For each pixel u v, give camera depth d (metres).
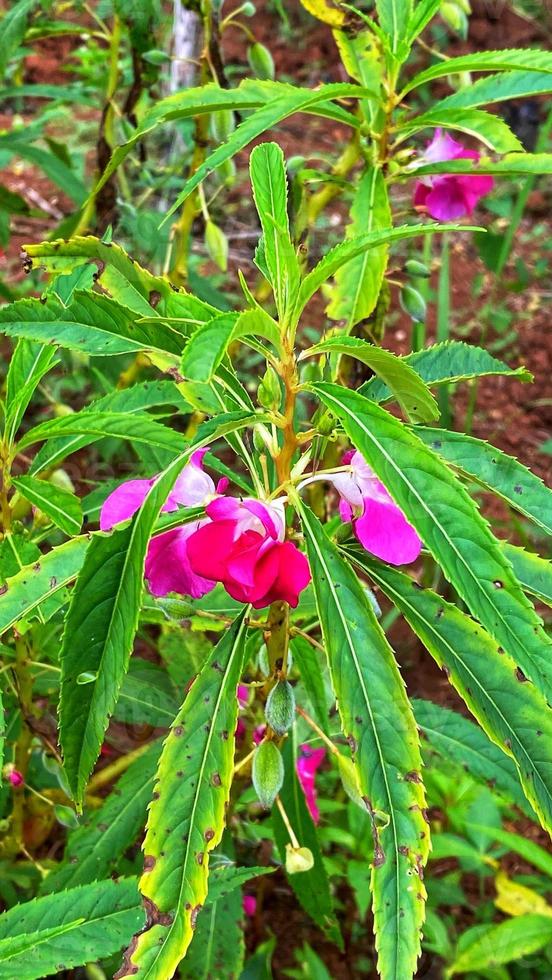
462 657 0.26
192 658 0.40
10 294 0.68
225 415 0.24
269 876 0.51
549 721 0.26
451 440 0.28
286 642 0.29
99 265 0.31
